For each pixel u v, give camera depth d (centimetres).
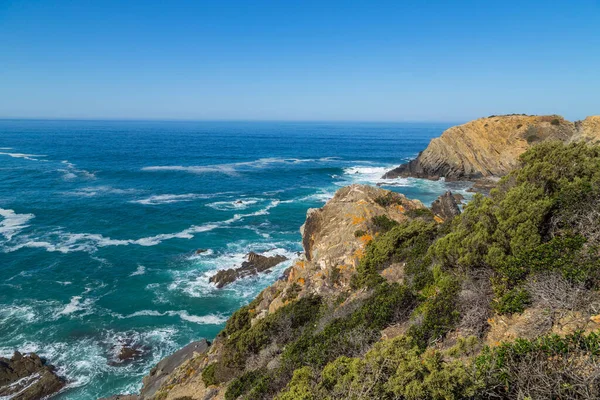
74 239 3388
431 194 5178
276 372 934
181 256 3050
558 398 477
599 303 596
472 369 544
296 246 3259
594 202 792
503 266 771
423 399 539
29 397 1609
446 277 859
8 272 2684
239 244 3319
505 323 689
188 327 2128
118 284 2573
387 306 956
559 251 726
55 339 1991
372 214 1667
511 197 901
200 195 5253
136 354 1903
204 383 1188
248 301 2377
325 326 1041
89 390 1673
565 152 997
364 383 586
